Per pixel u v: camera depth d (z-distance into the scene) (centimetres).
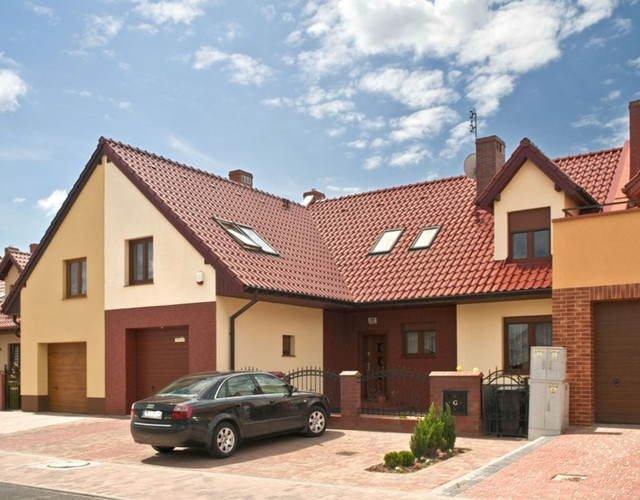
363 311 2091
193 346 1770
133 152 2050
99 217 2056
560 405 1318
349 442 1402
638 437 1218
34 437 1600
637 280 1375
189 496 967
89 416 1961
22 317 2230
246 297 1783
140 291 1905
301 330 1986
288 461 1219
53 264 2166
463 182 2284
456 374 1440
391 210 2334
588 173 1908
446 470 1082
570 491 887
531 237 1769
